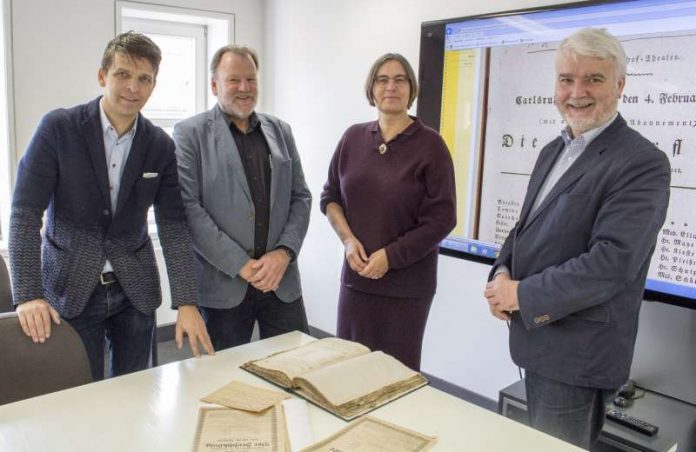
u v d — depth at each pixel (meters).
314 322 3.95
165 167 1.89
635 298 1.51
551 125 2.46
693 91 2.05
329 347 1.57
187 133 2.08
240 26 3.97
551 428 1.58
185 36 4.00
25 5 3.10
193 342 1.70
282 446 1.11
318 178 3.78
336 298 3.75
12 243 1.64
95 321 1.88
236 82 2.06
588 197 1.50
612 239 1.41
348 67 3.46
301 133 3.88
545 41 2.45
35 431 1.16
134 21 3.76
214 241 1.99
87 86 3.36
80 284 1.81
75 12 3.27
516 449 1.15
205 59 4.11
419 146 2.07
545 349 1.55
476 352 2.93
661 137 2.15
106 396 1.32
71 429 1.17
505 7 2.61
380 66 2.12
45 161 1.71
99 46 3.38
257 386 1.38
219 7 3.84
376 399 1.33
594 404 1.56
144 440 1.13
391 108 2.08
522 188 2.60
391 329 2.12
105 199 1.82
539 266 1.59
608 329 1.48
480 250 2.80
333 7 3.51
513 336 1.65
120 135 1.83
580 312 1.49
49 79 3.23
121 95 1.72
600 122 1.52
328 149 3.68
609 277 1.40
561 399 1.55
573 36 1.54
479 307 2.89
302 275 4.00
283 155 2.22
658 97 2.15
